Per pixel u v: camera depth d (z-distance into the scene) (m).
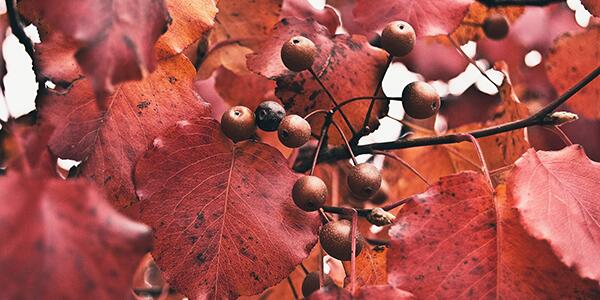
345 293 0.33
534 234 0.35
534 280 0.35
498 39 0.54
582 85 0.41
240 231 0.36
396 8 0.41
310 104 0.42
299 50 0.39
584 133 0.52
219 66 0.50
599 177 0.36
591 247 0.35
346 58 0.43
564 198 0.36
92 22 0.29
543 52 0.56
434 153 0.52
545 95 0.56
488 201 0.36
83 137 0.36
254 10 0.50
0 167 0.35
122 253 0.27
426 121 0.57
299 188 0.36
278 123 0.39
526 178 0.36
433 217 0.35
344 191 0.53
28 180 0.27
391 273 0.35
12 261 0.26
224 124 0.37
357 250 0.37
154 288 0.53
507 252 0.35
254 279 0.36
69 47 0.36
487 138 0.49
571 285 0.35
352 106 0.43
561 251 0.34
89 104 0.36
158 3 0.30
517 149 0.48
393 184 0.53
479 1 0.53
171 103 0.37
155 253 0.35
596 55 0.50
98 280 0.27
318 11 0.51
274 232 0.36
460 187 0.36
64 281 0.26
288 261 0.36
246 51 0.50
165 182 0.36
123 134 0.36
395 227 0.35
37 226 0.26
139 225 0.27
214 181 0.36
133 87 0.36
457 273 0.35
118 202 0.36
